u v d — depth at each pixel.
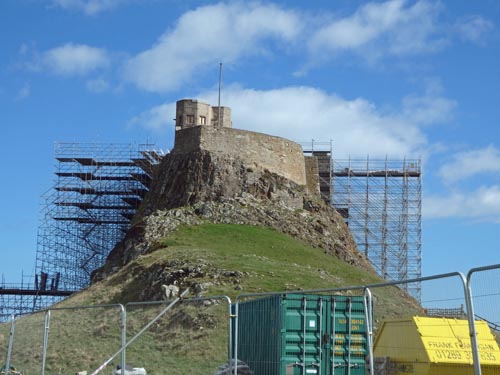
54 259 124.94
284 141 114.81
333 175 137.75
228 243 93.56
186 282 74.44
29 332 58.00
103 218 125.31
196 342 56.00
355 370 34.25
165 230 97.31
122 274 85.06
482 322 28.17
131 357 54.44
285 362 33.62
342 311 34.72
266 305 35.38
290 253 94.38
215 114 128.88
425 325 29.41
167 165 112.50
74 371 51.97
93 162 124.81
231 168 108.56
